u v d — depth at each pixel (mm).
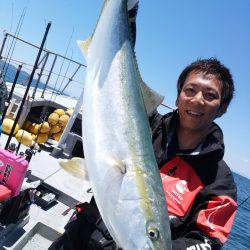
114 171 748
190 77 961
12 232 1590
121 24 914
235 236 7812
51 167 2617
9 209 1509
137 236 718
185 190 919
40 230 1789
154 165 800
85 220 985
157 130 1043
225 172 932
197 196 902
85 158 775
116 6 922
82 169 777
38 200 2018
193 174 938
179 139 1000
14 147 1857
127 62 882
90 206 992
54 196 2145
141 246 713
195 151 969
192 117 935
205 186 912
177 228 881
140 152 793
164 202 777
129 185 748
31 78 1923
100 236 930
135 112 832
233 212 872
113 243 906
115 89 836
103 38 889
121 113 813
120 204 732
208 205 868
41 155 2850
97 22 938
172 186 931
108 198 731
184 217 886
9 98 2139
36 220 1797
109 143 776
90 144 773
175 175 951
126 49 896
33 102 3254
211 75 933
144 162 787
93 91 826
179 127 1004
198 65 963
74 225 1001
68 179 2496
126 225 723
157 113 1115
